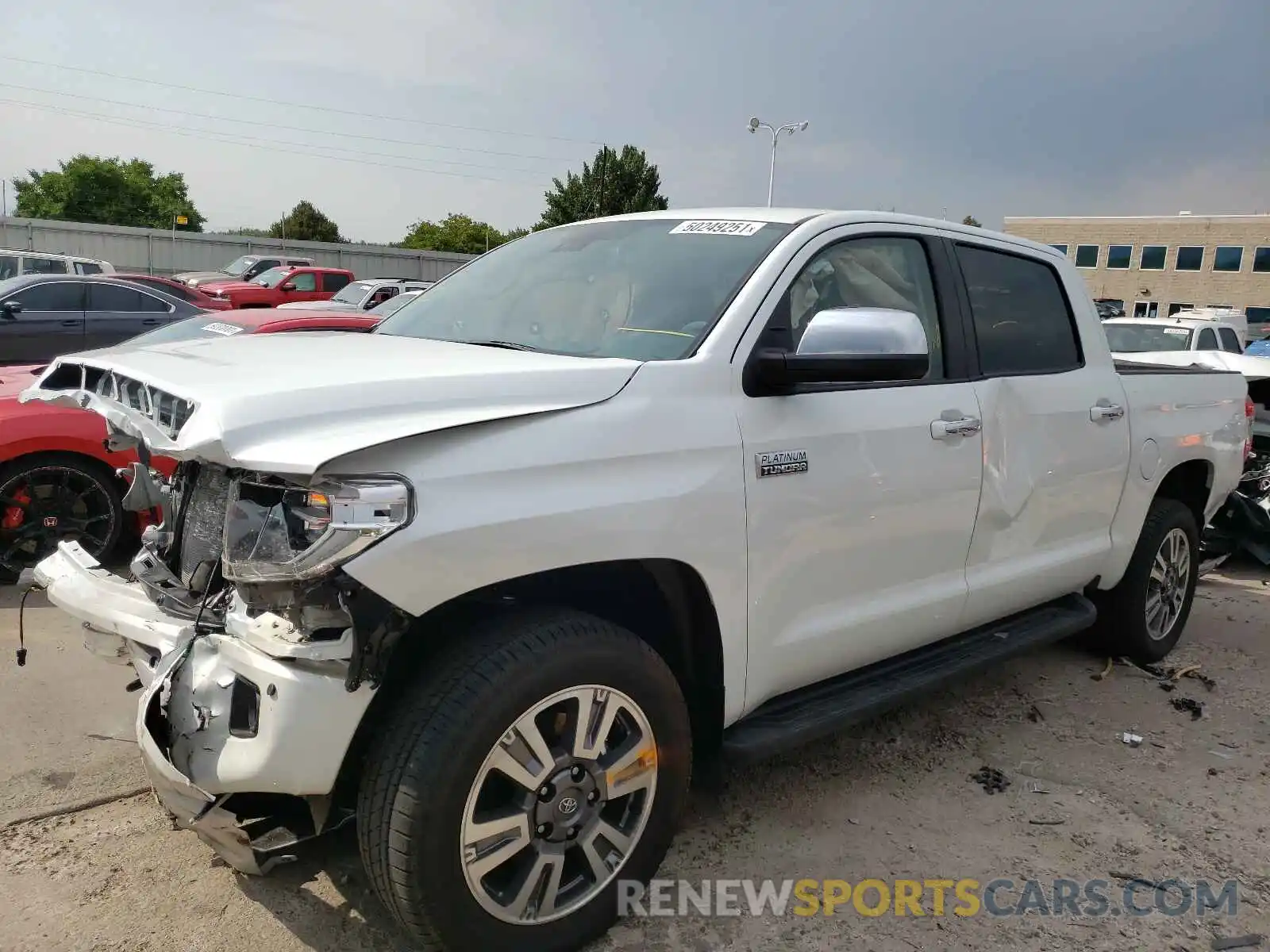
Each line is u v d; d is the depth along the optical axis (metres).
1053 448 3.77
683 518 2.49
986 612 3.62
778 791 3.40
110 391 2.65
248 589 2.07
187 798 2.12
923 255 3.46
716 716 2.77
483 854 2.24
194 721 2.23
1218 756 3.86
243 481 2.14
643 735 2.51
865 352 2.62
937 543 3.29
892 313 2.70
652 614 2.75
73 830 2.95
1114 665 4.80
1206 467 4.88
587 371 2.47
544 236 3.79
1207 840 3.22
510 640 2.26
